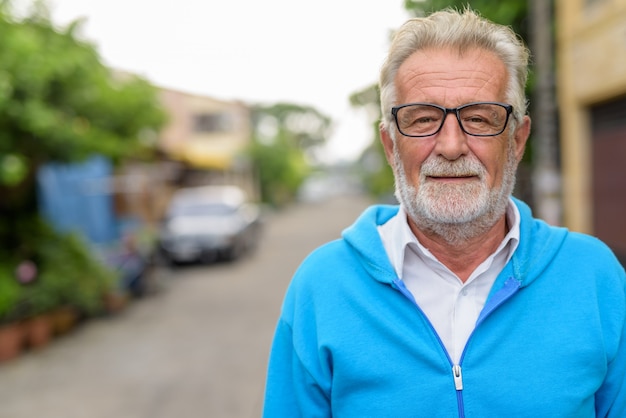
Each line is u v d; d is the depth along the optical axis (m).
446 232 1.32
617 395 1.29
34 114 5.52
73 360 5.48
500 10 4.94
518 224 1.34
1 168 5.65
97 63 7.15
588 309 1.27
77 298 6.52
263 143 32.16
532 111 5.53
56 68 5.89
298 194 42.53
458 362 1.25
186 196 13.12
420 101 1.29
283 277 9.86
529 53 1.43
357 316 1.32
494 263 1.34
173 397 4.47
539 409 1.20
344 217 25.12
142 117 8.31
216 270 10.93
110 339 6.21
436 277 1.35
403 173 1.36
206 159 20.56
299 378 1.38
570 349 1.23
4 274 5.92
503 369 1.23
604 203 5.34
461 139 1.27
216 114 29.86
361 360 1.27
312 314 1.38
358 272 1.38
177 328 6.61
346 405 1.29
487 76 1.29
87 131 6.75
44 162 6.74
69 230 7.55
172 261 11.35
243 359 5.38
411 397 1.24
